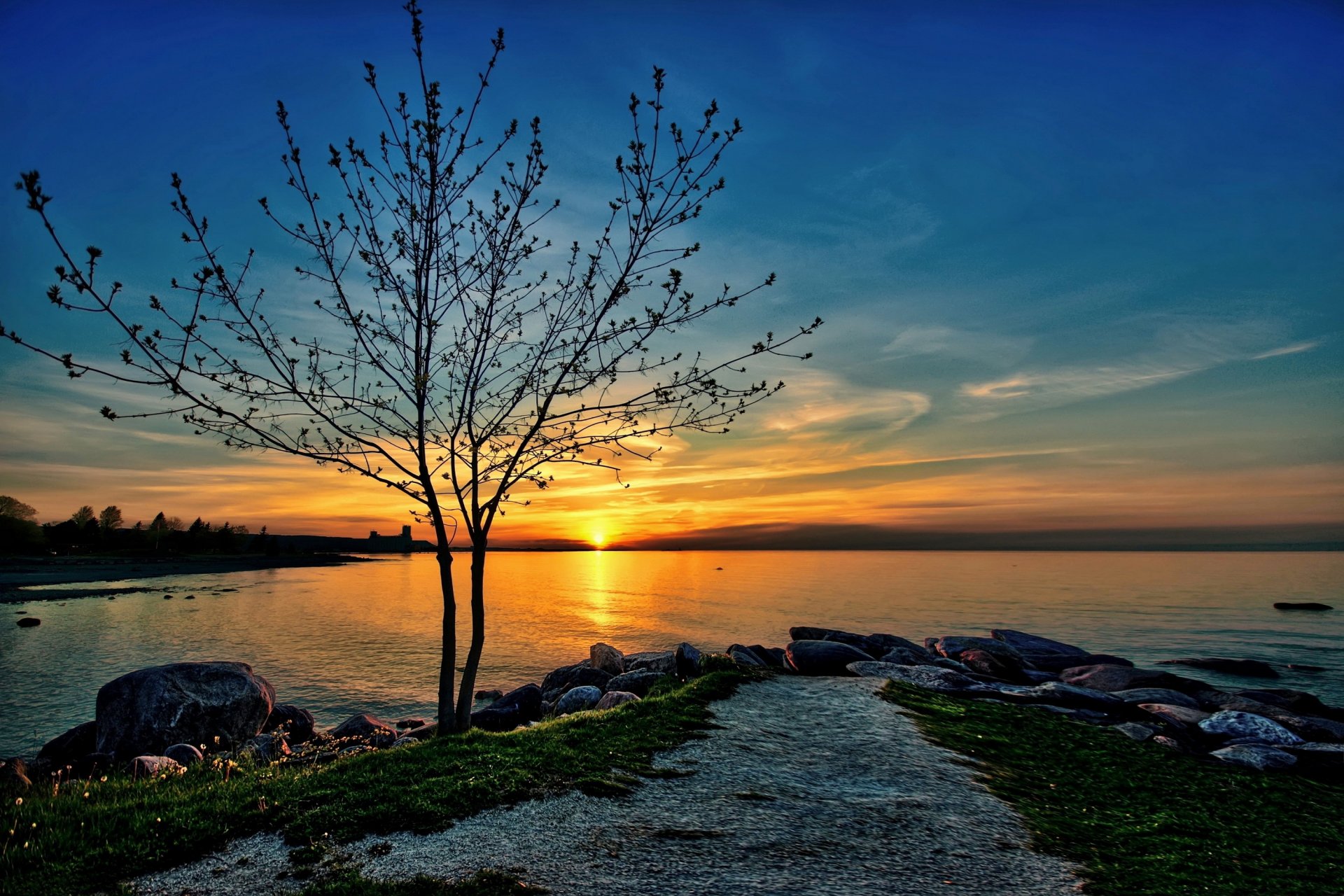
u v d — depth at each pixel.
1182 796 11.27
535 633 48.16
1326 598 79.12
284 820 8.49
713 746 12.23
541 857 7.58
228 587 92.31
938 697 17.66
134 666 33.56
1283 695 23.39
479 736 12.29
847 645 22.77
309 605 68.44
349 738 17.59
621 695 17.38
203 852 7.76
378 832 8.19
